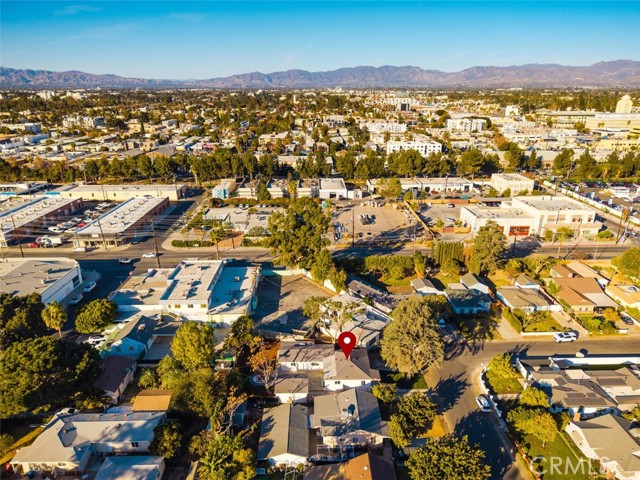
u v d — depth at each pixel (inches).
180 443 1850.4
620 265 3373.5
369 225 4936.0
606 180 6643.7
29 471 1774.1
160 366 2305.6
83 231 4303.6
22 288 2989.7
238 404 2052.2
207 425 2030.0
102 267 3846.0
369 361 2493.8
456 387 2310.5
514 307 3009.4
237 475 1672.0
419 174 7180.1
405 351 2272.4
